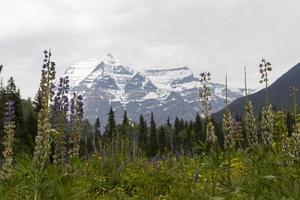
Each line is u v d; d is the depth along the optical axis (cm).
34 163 639
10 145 946
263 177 633
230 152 675
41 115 740
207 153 700
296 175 655
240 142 809
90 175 1648
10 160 901
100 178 1641
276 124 831
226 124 792
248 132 808
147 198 1428
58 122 1088
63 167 800
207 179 700
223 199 643
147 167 1883
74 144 1160
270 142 721
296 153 820
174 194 1177
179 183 1398
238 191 639
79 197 617
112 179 1686
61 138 1084
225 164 673
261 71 832
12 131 977
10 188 616
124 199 1447
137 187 1602
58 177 616
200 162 707
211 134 786
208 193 663
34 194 610
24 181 618
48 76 783
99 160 1897
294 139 835
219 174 693
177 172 1659
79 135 1179
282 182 641
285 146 820
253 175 642
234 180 665
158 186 1570
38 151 691
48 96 772
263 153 653
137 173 1723
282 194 632
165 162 1891
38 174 620
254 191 638
